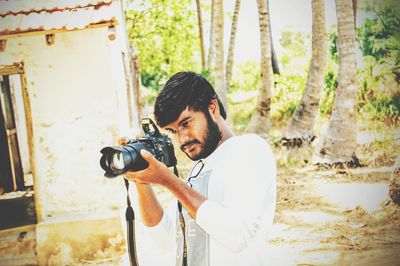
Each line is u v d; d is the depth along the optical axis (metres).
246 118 14.26
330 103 11.68
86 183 5.75
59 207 5.75
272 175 1.58
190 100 1.58
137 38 15.00
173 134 1.66
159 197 8.16
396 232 5.59
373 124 10.37
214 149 1.68
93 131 5.71
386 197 6.91
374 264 4.66
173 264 5.23
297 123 10.00
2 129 9.01
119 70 6.39
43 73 5.62
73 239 5.59
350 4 8.98
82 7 5.67
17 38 5.55
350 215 6.33
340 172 8.61
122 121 6.11
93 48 5.62
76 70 5.64
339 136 9.17
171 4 14.60
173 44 15.22
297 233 5.79
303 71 14.24
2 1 5.80
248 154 1.56
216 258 1.55
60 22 5.49
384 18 11.80
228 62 13.49
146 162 1.46
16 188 9.27
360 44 11.52
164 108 1.58
